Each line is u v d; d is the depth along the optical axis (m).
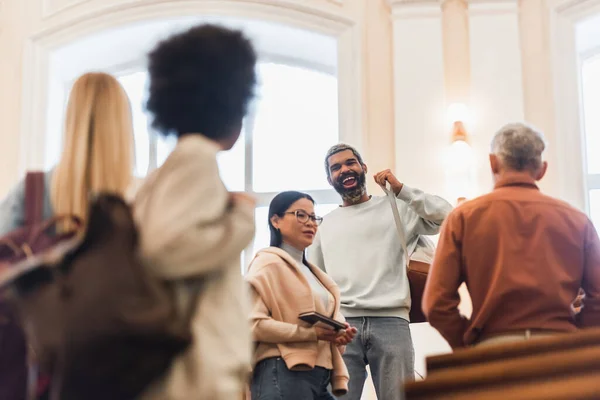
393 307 4.70
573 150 6.96
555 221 3.09
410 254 4.88
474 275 3.07
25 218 2.29
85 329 1.78
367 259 4.85
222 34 2.27
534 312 2.97
